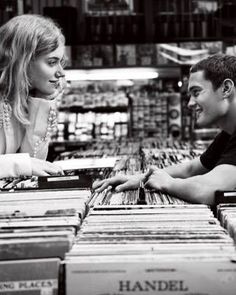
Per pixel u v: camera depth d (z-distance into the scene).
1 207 1.27
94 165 2.37
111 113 7.05
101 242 0.98
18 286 0.88
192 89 1.90
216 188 1.58
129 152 3.39
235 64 1.85
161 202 1.44
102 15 6.61
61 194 1.44
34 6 6.73
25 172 1.89
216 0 6.45
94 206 1.33
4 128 2.21
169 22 6.48
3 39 2.12
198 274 0.86
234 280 0.86
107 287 0.86
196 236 1.01
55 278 0.88
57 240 0.92
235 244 0.99
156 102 7.28
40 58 2.14
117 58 6.28
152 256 0.89
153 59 6.30
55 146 6.52
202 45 6.27
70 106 7.01
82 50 6.25
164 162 2.58
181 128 6.87
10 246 0.91
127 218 1.18
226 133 2.17
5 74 2.14
